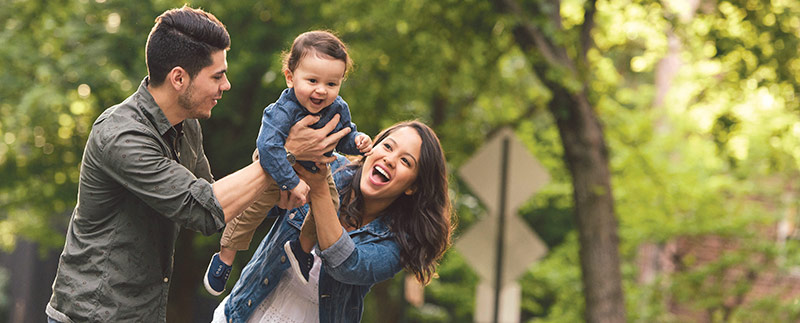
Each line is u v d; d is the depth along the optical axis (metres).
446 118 16.27
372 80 13.09
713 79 12.90
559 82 9.59
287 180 2.92
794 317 14.30
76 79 11.62
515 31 10.11
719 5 10.80
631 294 14.63
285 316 3.37
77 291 3.00
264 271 3.36
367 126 13.27
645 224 14.73
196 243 14.45
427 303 21.78
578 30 10.86
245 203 2.93
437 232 3.43
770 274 15.77
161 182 2.86
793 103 11.45
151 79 2.97
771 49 10.88
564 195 17.14
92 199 2.96
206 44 2.94
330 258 3.13
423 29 12.07
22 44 12.01
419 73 13.27
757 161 14.52
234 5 12.03
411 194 3.45
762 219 14.50
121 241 2.99
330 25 12.83
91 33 11.90
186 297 14.87
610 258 9.88
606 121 14.34
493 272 8.08
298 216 3.34
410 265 3.38
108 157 2.87
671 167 14.59
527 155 8.06
